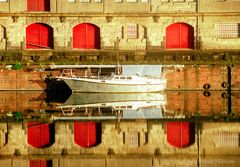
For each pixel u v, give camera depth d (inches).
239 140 1889.8
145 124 2108.8
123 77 2815.0
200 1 3137.3
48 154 1743.4
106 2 3125.0
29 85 2856.8
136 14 3122.5
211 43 3137.3
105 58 3112.7
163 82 2861.7
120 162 1686.8
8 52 3100.4
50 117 2244.1
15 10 3115.2
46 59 3105.3
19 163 1643.7
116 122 2145.7
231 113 2321.6
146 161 1688.0
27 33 3127.5
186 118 2223.2
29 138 1918.1
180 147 1825.8
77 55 3105.3
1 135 1953.7
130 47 3127.5
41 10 3129.9
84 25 3132.4
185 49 3137.3
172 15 3134.8
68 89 2844.5
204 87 2876.5
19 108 2452.0
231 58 3117.6
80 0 3127.5
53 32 3117.6
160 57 3120.1
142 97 2792.8
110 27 3127.5
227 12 3134.8
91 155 1736.0
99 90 2815.0
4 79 2849.4
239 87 2864.2
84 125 2092.8
